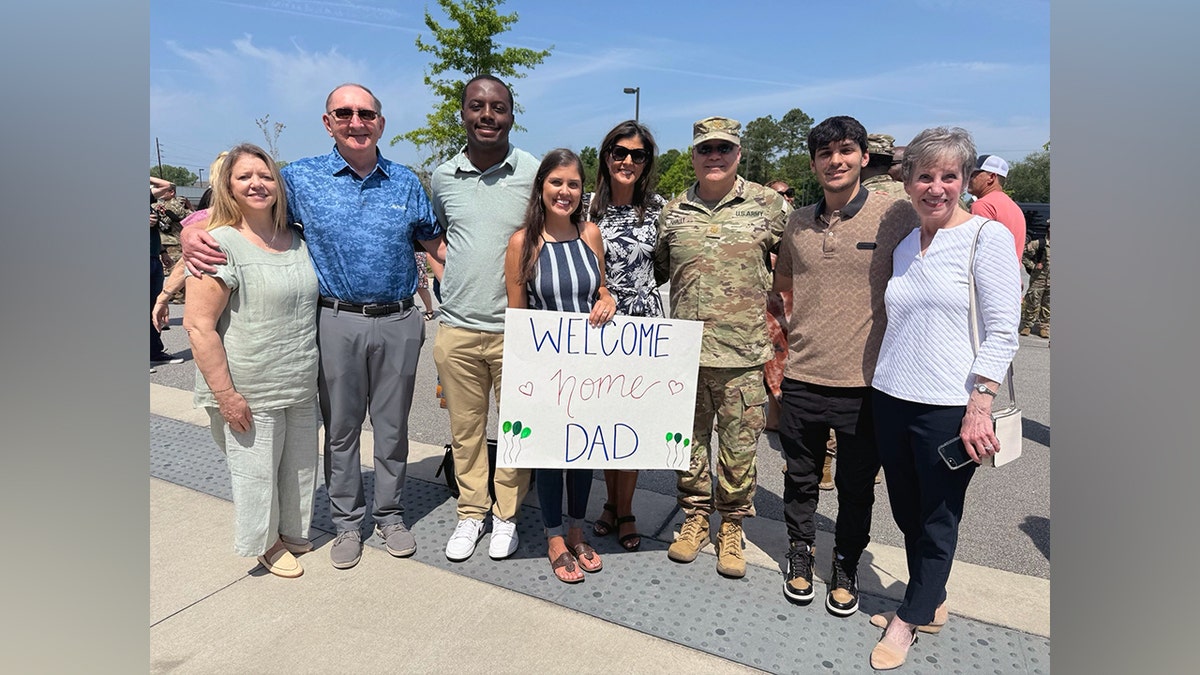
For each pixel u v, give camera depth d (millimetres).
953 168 2205
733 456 2986
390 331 3061
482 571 3029
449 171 3111
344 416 3062
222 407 2701
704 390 3053
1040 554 3311
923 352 2305
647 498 3830
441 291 3174
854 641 2576
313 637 2559
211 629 2592
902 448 2434
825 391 2686
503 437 2840
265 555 3002
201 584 2885
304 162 2994
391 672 2379
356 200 2957
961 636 2594
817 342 2676
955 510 2361
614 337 2854
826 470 4168
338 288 2986
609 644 2535
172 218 8836
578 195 2801
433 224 3201
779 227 2951
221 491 3750
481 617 2691
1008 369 2318
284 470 3025
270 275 2756
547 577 2984
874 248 2561
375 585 2908
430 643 2533
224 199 2729
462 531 3191
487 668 2402
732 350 2910
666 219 3041
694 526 3172
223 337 2727
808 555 2875
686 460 2967
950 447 2248
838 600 2719
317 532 3375
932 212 2262
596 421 2889
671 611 2740
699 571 3049
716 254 2885
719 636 2586
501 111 2953
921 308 2303
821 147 2568
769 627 2646
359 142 2920
